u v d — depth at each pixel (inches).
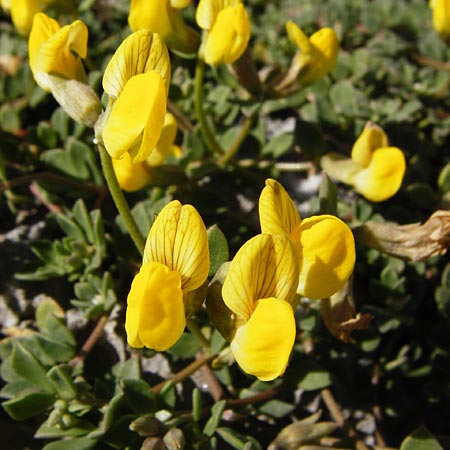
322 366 4.0
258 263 2.6
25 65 4.8
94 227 3.8
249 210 4.6
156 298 2.5
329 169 4.1
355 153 4.0
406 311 4.2
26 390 3.5
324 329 3.9
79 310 3.9
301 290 2.9
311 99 5.1
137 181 3.9
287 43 5.4
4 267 4.1
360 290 4.3
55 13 5.0
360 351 4.1
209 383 3.7
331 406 3.7
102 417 3.4
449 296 4.1
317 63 4.1
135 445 3.3
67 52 3.0
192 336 3.7
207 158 4.5
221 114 4.8
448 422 4.1
